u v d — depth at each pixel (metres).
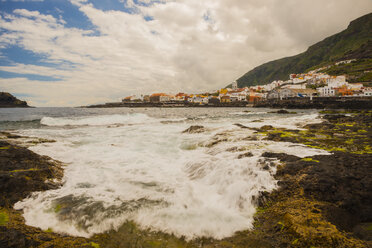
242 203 7.20
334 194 6.73
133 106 197.88
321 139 14.55
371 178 7.13
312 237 4.95
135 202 7.05
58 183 8.54
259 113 69.38
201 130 21.70
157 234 5.56
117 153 13.63
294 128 20.83
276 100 135.75
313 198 6.78
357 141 13.80
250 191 7.46
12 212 6.32
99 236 5.46
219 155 11.89
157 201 7.15
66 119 36.94
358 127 19.42
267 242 5.21
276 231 5.55
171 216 6.31
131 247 5.09
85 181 8.88
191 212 6.58
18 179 7.61
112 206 6.77
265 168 8.88
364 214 6.08
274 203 6.92
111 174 9.75
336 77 130.62
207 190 8.33
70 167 10.61
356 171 7.70
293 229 5.33
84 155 12.91
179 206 6.89
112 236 5.48
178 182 8.98
